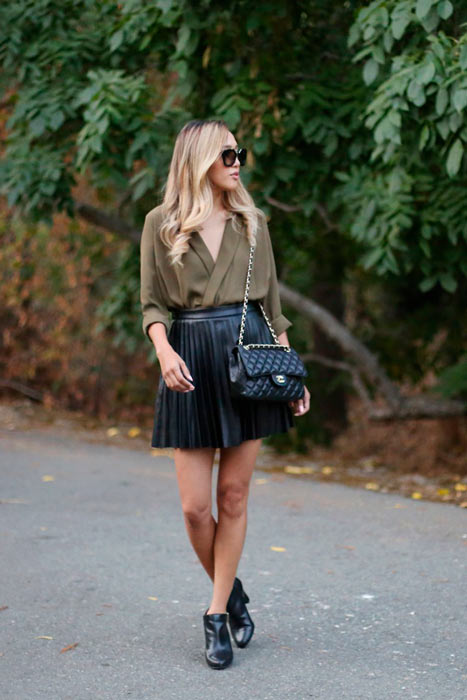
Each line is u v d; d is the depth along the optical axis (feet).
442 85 21.47
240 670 14.97
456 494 28.58
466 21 23.40
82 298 47.73
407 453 43.70
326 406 52.49
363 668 14.97
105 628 16.92
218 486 15.53
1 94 32.19
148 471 32.35
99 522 24.79
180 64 29.14
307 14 30.40
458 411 38.86
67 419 45.29
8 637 16.35
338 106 29.19
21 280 46.78
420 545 22.33
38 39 30.50
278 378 14.85
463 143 23.75
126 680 14.56
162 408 15.34
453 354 45.60
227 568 15.40
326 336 52.29
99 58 31.04
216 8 28.07
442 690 14.06
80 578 19.83
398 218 27.48
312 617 17.48
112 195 42.91
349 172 31.17
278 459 37.83
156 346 14.92
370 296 56.90
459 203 27.48
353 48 30.12
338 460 41.47
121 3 29.17
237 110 28.30
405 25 21.88
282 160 30.30
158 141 29.19
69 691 14.10
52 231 45.73
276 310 15.93
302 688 14.20
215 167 15.03
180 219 15.05
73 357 48.85
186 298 15.12
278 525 24.44
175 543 22.72
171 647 16.02
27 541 22.71
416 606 17.97
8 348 48.80
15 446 36.68
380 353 48.44
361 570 20.39
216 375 14.92
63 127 31.96
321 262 47.14
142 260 15.51
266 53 30.22
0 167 31.91
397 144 23.63
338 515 25.52
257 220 15.49
